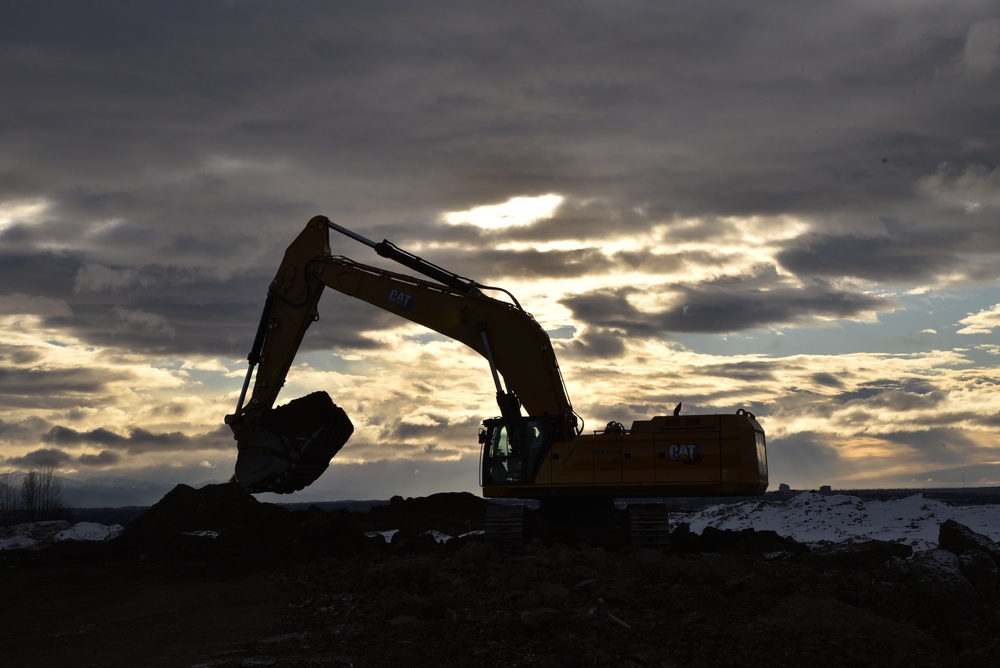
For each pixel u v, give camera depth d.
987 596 16.12
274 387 28.80
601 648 13.13
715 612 14.81
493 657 12.89
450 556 22.02
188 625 16.88
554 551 21.59
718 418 24.59
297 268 29.05
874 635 13.08
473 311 27.11
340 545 29.56
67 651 14.60
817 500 39.81
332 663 12.86
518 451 25.36
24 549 33.56
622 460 24.69
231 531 33.91
